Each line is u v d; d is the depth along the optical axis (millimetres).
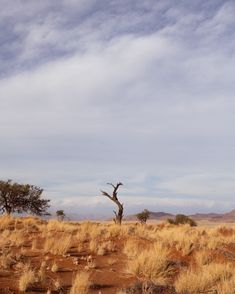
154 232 23141
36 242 16547
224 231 28188
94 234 19281
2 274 11469
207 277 12219
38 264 12914
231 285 11797
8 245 15336
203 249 17109
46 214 57344
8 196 53656
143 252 14578
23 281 10539
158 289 10742
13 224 23891
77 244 16703
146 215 64188
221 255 16656
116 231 20656
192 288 11594
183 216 60094
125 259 14828
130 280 12344
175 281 12289
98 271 12953
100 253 15234
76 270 12789
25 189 54531
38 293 10461
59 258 13945
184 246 16703
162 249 15562
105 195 35562
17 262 12719
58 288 10898
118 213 35312
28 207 55312
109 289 11320
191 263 15000
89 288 11188
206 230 28156
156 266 13055
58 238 17781
